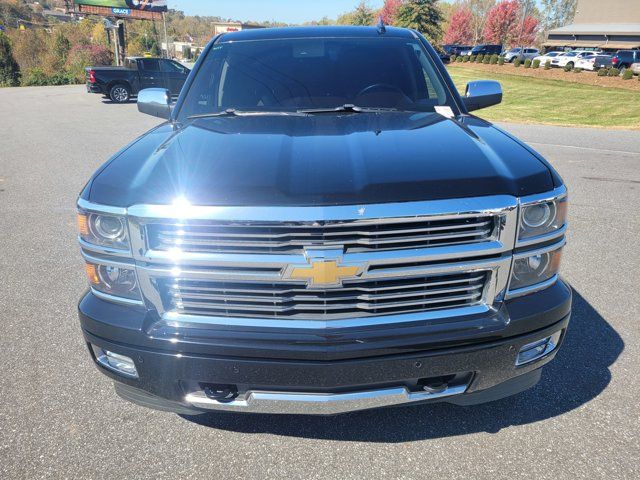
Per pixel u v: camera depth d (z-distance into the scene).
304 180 1.87
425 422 2.45
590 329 3.24
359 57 3.36
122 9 43.38
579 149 9.53
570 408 2.52
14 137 11.24
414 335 1.89
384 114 2.86
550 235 1.98
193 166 2.02
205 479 2.14
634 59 34.06
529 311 1.98
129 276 1.98
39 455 2.27
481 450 2.27
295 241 1.78
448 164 1.99
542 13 90.50
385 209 1.77
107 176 2.07
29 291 3.91
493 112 16.14
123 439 2.37
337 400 1.93
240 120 2.79
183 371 1.95
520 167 2.02
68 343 3.19
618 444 2.28
